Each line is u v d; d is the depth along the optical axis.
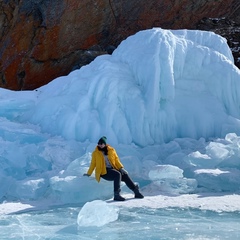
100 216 6.37
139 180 8.62
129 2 18.67
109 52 18.36
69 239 5.75
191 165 8.93
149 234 5.87
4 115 11.75
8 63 18.02
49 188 8.33
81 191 7.90
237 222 6.42
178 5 19.31
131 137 10.32
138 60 11.16
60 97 11.23
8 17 18.19
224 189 8.43
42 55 17.78
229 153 9.06
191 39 11.90
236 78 11.21
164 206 7.35
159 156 9.74
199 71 11.53
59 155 9.24
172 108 10.74
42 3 17.84
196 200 7.73
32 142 10.08
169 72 10.76
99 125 10.25
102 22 18.45
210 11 19.89
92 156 7.86
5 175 8.74
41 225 6.39
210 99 11.14
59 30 17.89
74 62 18.00
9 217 6.87
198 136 10.67
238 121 10.72
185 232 5.94
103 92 10.70
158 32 11.35
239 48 18.20
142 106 10.37
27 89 17.73
